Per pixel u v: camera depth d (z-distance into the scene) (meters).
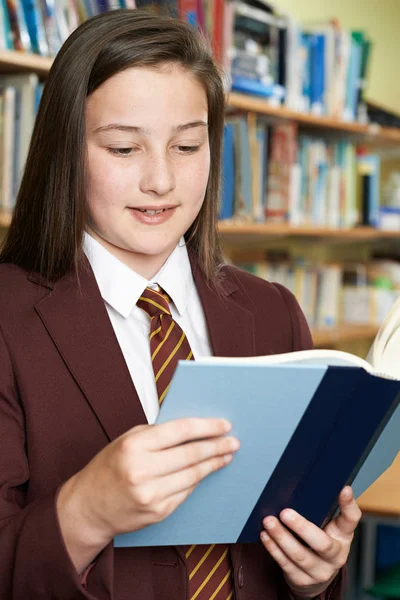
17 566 0.86
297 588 1.03
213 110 1.11
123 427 0.99
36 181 1.04
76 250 1.03
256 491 0.91
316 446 0.89
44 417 0.98
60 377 0.99
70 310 1.02
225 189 2.77
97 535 0.84
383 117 3.66
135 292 1.06
